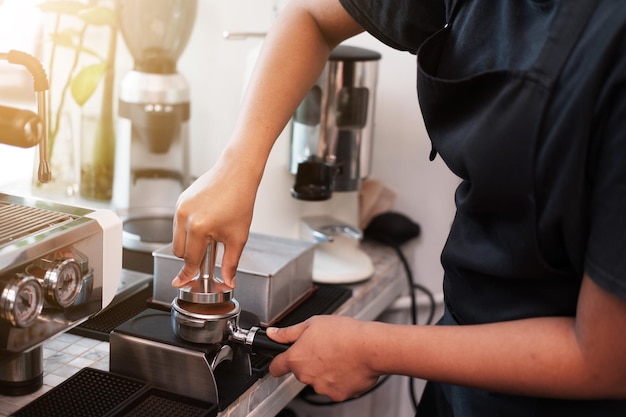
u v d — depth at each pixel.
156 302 1.14
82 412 0.86
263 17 1.59
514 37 0.81
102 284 0.92
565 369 0.78
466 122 0.84
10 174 1.52
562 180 0.76
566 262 0.83
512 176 0.79
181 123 1.47
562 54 0.76
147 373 0.94
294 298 1.22
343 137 1.39
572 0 0.77
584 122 0.74
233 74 1.62
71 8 1.41
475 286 0.92
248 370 0.97
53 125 1.46
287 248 1.24
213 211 0.90
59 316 0.86
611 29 0.73
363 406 1.64
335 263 1.38
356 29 1.04
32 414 0.85
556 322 0.81
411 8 0.96
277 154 1.39
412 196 1.64
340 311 1.25
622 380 0.76
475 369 0.82
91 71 1.43
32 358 0.91
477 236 0.90
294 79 1.01
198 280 0.93
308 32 1.03
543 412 0.89
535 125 0.77
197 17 1.61
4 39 1.41
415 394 1.71
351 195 1.46
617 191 0.72
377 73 1.41
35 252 0.82
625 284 0.71
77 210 0.94
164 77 1.44
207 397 0.91
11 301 0.78
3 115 0.78
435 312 1.67
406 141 1.61
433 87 0.85
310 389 1.50
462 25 0.87
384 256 1.54
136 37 1.42
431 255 1.65
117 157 1.46
